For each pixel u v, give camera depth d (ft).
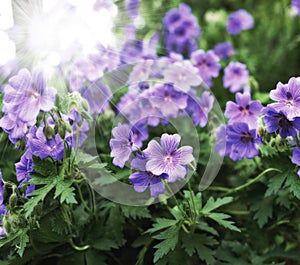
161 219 2.29
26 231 2.16
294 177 2.32
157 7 3.76
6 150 2.50
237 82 3.08
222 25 4.11
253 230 2.59
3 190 2.16
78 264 2.38
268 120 2.19
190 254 2.28
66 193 2.08
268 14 4.22
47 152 2.10
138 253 2.54
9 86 2.06
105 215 2.52
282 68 3.87
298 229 2.63
